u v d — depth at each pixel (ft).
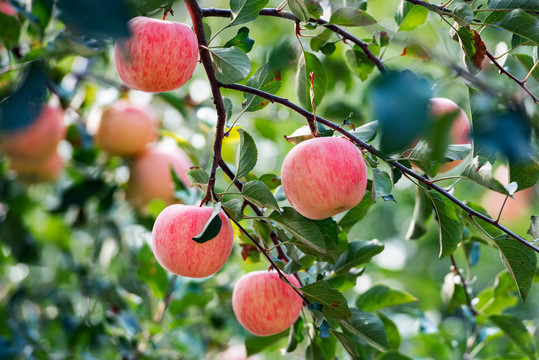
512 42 4.74
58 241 6.97
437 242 9.69
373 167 4.44
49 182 6.22
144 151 6.22
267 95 4.49
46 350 6.16
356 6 4.85
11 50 5.57
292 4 4.45
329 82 6.34
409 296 5.12
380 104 2.99
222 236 4.40
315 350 4.83
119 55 4.38
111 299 6.00
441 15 4.65
